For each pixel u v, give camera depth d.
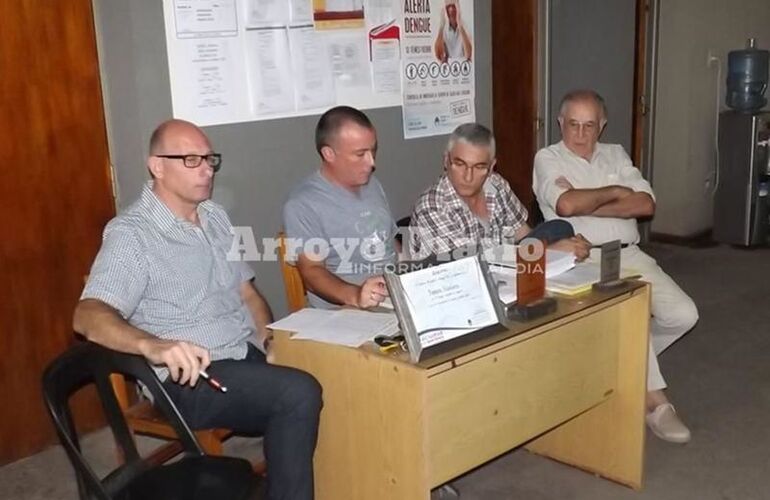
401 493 2.05
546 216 3.19
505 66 4.93
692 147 6.09
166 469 1.96
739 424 3.15
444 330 1.98
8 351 2.90
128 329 2.01
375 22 3.48
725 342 4.04
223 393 2.17
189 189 2.31
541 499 2.66
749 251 5.84
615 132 5.52
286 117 3.25
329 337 2.10
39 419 3.03
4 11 2.72
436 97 3.79
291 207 2.67
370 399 2.05
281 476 2.10
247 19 3.08
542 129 4.90
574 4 4.98
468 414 2.09
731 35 6.23
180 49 2.93
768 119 5.84
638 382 2.62
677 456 2.91
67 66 2.89
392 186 3.67
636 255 3.21
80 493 1.84
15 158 2.81
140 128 2.88
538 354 2.28
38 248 2.91
